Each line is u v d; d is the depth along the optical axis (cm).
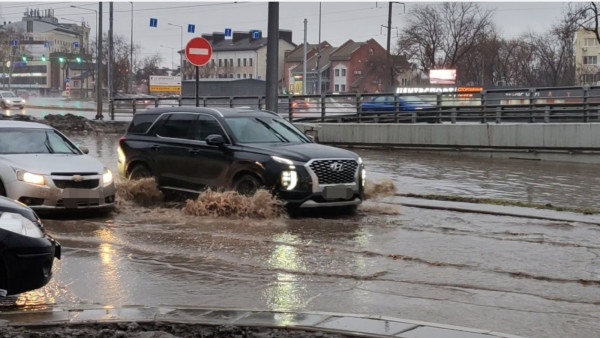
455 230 1073
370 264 845
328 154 1177
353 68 12238
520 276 789
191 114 1298
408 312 648
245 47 13600
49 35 15850
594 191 1562
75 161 1162
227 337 543
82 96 11444
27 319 581
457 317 633
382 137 2680
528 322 620
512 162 2248
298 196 1141
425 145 2566
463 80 8475
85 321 572
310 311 624
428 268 827
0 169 1109
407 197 1423
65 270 795
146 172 1344
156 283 747
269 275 790
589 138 2217
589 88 2392
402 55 8438
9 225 625
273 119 1310
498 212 1227
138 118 1388
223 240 982
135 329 559
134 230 1052
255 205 1147
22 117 3350
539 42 8862
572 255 899
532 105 2467
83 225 1091
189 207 1187
